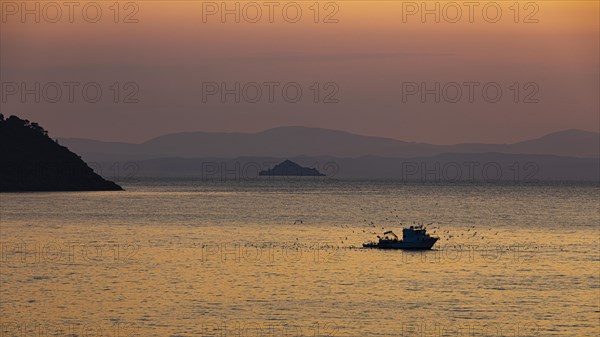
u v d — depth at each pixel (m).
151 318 153.12
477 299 172.25
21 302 166.00
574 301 170.88
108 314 156.25
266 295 174.00
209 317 154.25
